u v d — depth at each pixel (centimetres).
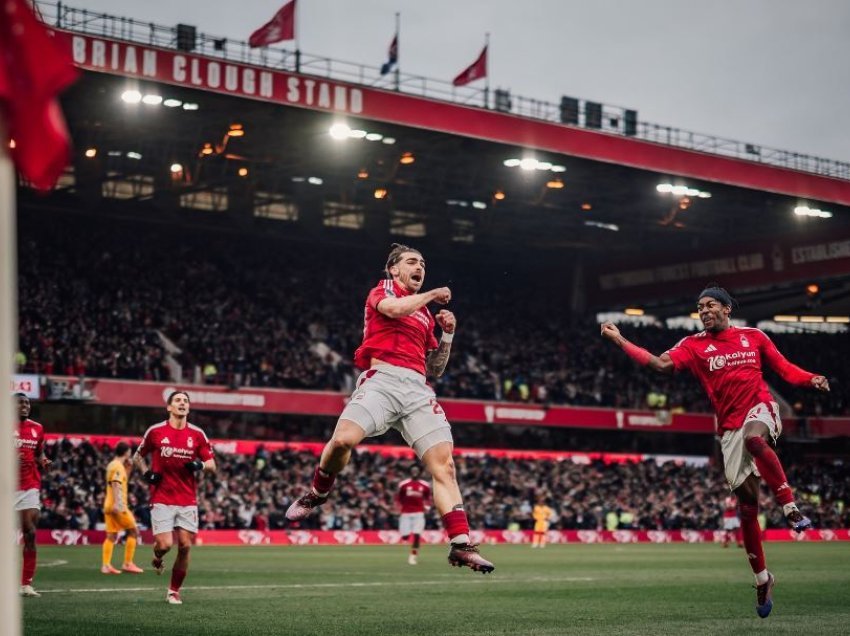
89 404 4262
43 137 268
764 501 5538
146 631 1020
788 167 5091
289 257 5888
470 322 6016
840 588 1730
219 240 5719
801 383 973
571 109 4659
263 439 4884
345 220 5966
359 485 4606
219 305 5238
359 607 1327
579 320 6438
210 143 4559
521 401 5378
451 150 4716
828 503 5834
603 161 4597
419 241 6175
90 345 4484
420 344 807
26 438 1439
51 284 4834
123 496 1992
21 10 268
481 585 1803
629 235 6384
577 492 5206
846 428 6019
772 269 5653
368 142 4659
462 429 5391
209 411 4762
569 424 5344
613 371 6038
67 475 3953
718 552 3581
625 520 5069
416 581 1898
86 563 2395
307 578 1959
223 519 4131
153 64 3631
